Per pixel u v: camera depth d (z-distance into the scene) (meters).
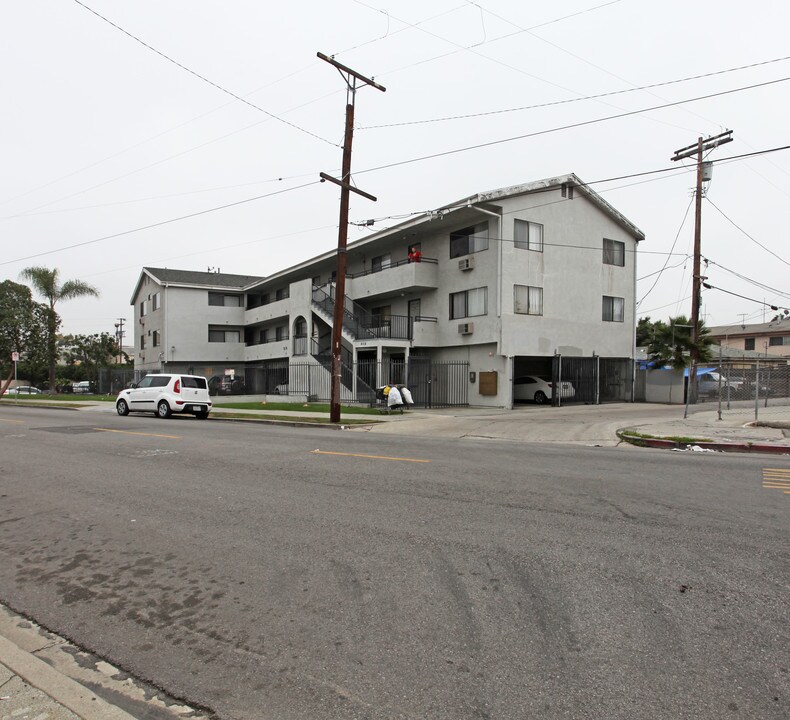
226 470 8.62
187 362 41.94
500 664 3.08
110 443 11.84
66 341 60.72
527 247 24.80
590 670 3.00
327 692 2.87
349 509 6.22
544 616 3.63
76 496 7.06
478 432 14.93
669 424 15.45
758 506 6.21
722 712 2.64
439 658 3.16
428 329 27.00
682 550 4.79
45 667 3.14
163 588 4.23
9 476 8.36
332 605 3.86
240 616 3.74
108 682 3.03
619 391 28.91
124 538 5.39
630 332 29.17
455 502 6.46
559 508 6.16
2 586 4.34
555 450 11.01
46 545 5.25
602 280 27.94
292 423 17.31
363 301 31.67
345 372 27.09
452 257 26.55
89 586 4.30
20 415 20.66
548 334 25.42
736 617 3.58
